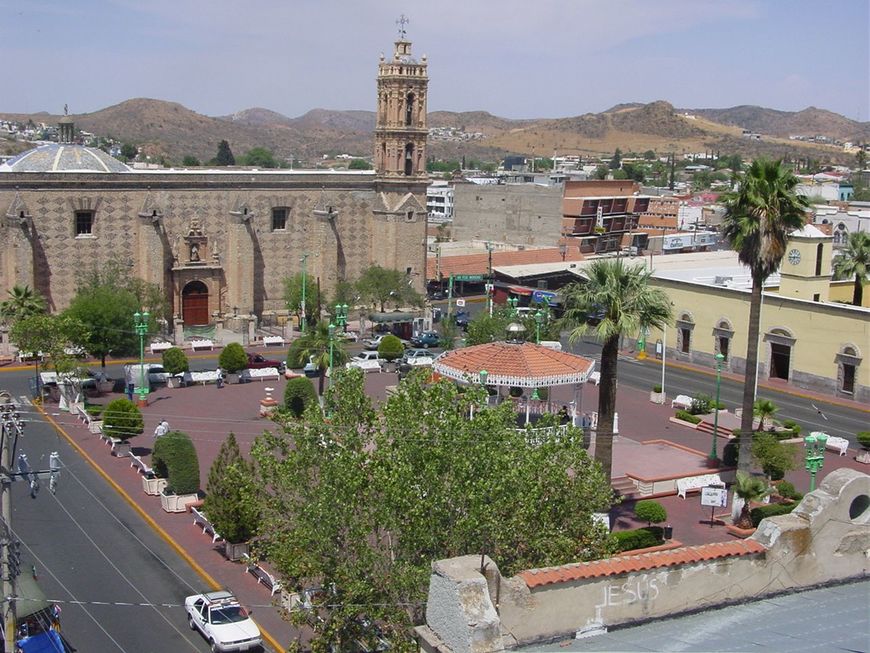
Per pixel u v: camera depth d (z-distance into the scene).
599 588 17.44
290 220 100.38
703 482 54.12
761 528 19.14
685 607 18.14
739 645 16.42
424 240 106.69
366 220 105.69
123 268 90.44
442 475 28.75
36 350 66.62
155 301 88.25
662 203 172.62
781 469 52.50
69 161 93.12
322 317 99.38
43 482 51.91
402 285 101.00
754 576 18.69
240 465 40.72
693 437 65.00
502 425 31.62
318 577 31.25
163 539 45.16
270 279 100.12
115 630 36.03
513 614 16.81
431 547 27.86
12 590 28.45
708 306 87.31
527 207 150.88
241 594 39.53
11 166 92.19
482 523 27.41
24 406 67.38
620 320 41.75
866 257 85.19
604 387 43.62
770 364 82.94
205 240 94.88
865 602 18.58
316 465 30.95
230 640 34.12
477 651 15.38
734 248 48.25
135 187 90.62
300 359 80.38
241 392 74.69
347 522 28.30
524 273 122.75
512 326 55.50
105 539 44.78
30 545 43.50
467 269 126.25
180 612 37.84
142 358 69.31
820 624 17.42
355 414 32.56
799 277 82.81
